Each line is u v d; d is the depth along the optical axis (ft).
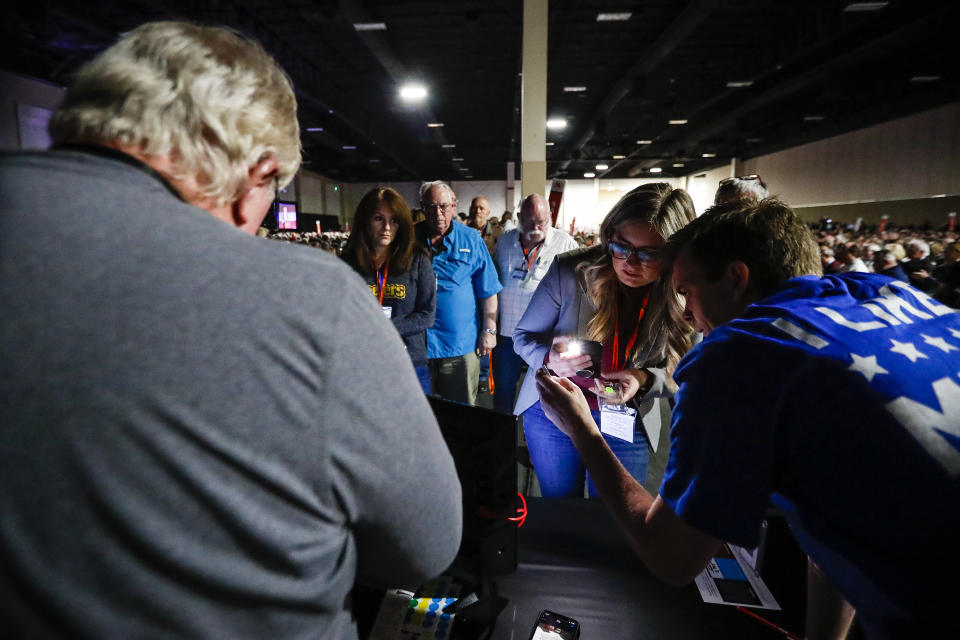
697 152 68.23
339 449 1.23
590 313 4.77
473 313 8.41
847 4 22.20
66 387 1.02
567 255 4.92
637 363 4.61
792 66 34.58
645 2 25.34
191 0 22.82
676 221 3.96
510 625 2.68
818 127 49.65
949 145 34.91
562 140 68.54
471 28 28.76
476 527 2.76
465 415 2.85
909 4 24.84
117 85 1.28
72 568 1.04
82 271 1.07
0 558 1.02
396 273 7.02
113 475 1.03
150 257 1.13
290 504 1.19
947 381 1.74
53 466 1.01
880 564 1.67
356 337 1.27
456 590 2.76
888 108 40.32
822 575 2.41
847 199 46.29
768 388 1.78
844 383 1.69
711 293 2.32
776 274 2.19
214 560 1.13
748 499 1.80
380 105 46.47
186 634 1.13
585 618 2.72
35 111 27.37
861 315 1.93
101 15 24.32
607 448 2.68
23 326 1.03
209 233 1.24
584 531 3.44
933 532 1.57
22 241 1.07
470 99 44.32
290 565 1.22
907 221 39.04
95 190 1.17
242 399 1.12
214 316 1.12
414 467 1.40
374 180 90.99
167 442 1.06
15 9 20.66
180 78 1.32
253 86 1.45
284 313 1.18
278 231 44.16
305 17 24.13
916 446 1.60
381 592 2.77
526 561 3.15
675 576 2.02
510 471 2.77
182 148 1.32
